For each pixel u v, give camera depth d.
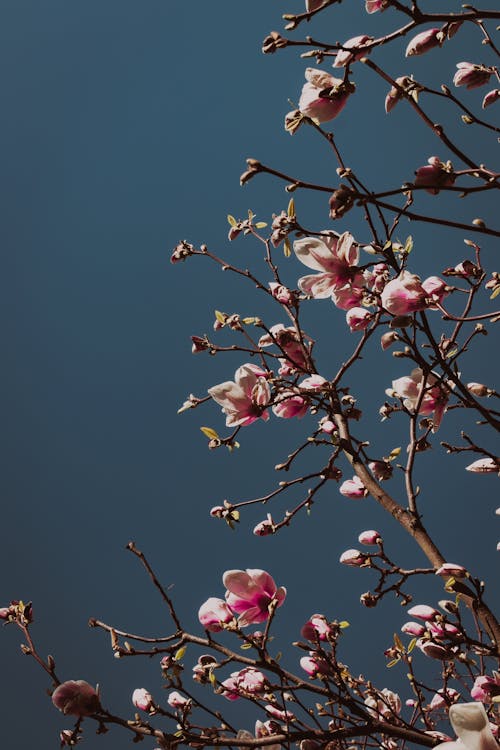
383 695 5.79
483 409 5.52
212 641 5.34
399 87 5.16
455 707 4.99
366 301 5.54
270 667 5.34
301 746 5.34
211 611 5.35
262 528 5.76
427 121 5.15
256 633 5.46
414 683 5.64
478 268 5.48
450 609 5.43
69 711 5.22
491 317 5.27
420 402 5.55
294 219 5.41
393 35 5.06
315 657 5.54
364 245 5.42
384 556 5.56
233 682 5.43
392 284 5.32
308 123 5.11
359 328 5.67
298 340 5.95
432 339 5.41
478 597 5.44
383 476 5.75
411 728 5.45
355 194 5.02
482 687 5.49
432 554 5.58
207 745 5.25
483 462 5.62
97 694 5.23
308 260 5.41
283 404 5.82
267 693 5.42
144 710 5.33
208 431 5.65
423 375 5.54
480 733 4.98
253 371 5.76
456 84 5.34
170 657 5.34
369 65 5.13
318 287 5.42
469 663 5.43
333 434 5.74
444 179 5.08
